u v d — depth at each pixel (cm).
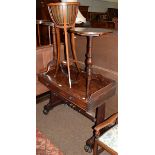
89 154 189
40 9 350
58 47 210
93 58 221
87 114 232
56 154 184
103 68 214
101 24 333
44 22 214
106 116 225
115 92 199
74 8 165
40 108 265
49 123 235
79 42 233
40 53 247
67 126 229
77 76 215
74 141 205
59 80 207
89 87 184
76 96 174
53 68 234
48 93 293
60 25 172
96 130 151
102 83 195
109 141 147
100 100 178
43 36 315
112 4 670
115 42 193
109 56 204
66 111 260
